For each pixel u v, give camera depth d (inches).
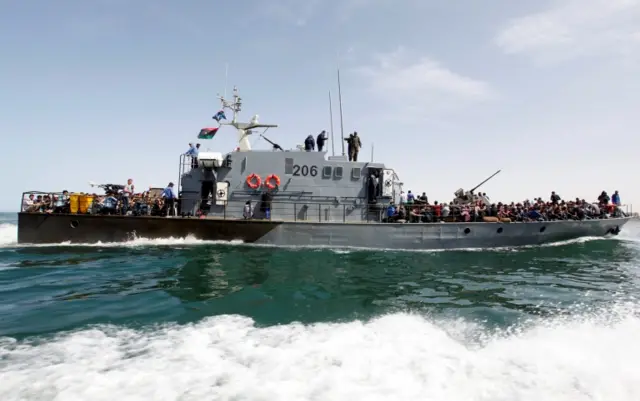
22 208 608.7
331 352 225.1
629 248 743.7
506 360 217.9
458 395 180.9
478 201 800.3
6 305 313.1
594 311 321.1
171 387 182.1
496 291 392.8
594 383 193.2
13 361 207.5
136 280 402.3
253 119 733.3
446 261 565.9
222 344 236.4
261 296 349.4
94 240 609.6
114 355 217.6
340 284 406.3
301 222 637.9
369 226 650.8
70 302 322.0
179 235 628.4
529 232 740.7
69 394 174.1
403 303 339.3
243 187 658.2
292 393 178.7
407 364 210.5
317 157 671.1
